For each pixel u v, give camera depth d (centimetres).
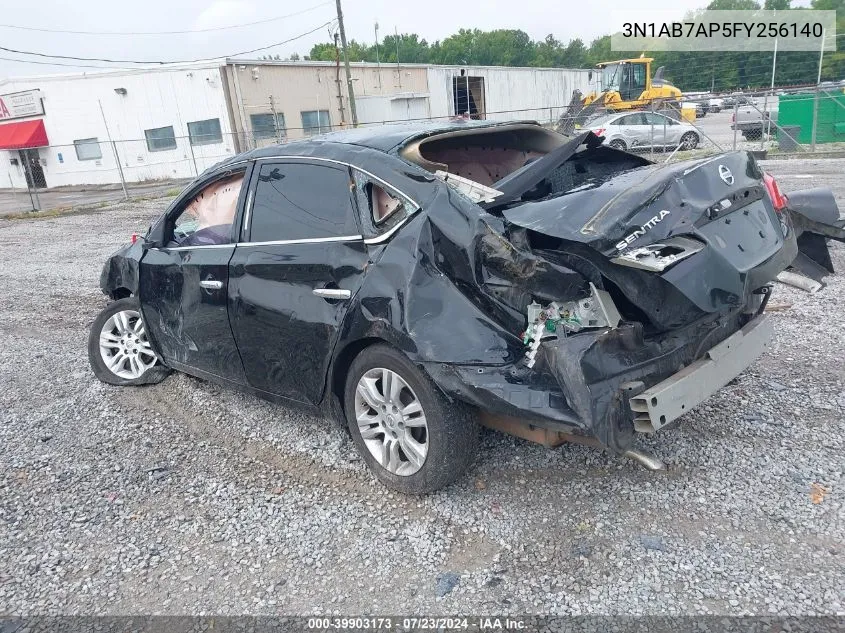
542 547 304
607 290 289
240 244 405
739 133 2362
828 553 285
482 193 321
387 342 330
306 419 452
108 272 527
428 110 3475
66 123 3306
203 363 451
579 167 416
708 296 289
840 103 1850
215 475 392
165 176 3225
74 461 421
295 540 326
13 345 678
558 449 382
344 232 350
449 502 342
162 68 3059
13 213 2217
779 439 376
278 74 3123
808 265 411
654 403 286
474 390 292
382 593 285
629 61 2895
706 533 304
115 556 323
